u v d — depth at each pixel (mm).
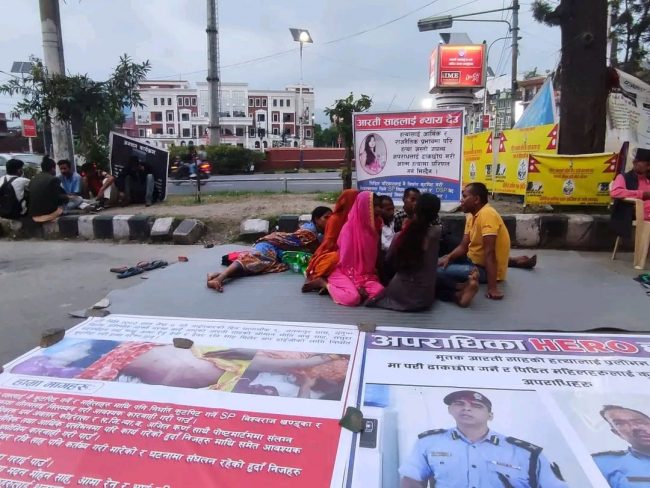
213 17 22375
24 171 11727
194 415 2510
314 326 3631
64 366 3043
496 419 2424
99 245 7000
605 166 6527
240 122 84500
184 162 16297
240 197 9633
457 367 2943
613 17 16047
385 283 4484
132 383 2828
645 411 2475
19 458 2211
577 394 2633
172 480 2074
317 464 2150
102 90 9992
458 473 2078
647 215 5105
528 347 3213
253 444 2281
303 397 2658
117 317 3881
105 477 2096
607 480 2033
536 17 14625
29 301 4531
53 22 9672
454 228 6312
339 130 8859
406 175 6879
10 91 9680
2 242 7312
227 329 3592
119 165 8750
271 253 5133
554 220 6262
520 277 4922
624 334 3412
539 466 2113
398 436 2316
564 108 7324
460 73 24859
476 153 9492
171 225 7156
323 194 9898
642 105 8062
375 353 3154
